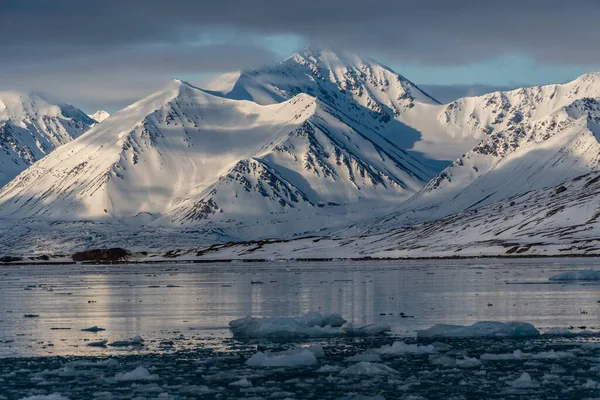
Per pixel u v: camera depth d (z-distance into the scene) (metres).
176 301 138.62
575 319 101.44
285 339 90.38
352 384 68.12
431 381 68.75
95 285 194.62
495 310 112.62
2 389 67.81
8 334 96.88
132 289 174.00
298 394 65.25
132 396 65.19
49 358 80.62
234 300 138.00
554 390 65.44
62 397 64.12
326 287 164.88
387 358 78.12
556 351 79.69
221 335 93.94
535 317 103.75
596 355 77.88
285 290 158.75
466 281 172.50
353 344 86.38
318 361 77.75
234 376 71.38
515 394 64.38
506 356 77.31
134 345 87.38
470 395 64.31
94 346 87.19
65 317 114.81
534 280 170.75
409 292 145.62
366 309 117.94
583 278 169.25
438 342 83.75
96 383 69.50
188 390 66.62
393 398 63.69
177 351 83.56
